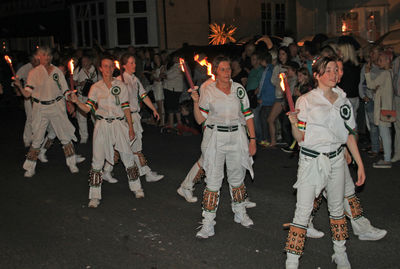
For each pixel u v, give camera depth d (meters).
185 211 6.09
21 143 10.88
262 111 9.40
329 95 4.14
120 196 6.79
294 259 4.27
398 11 16.98
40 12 22.83
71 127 7.99
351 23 17.94
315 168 4.15
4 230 5.70
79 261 4.80
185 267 4.59
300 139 4.19
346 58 7.88
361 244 4.92
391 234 5.11
